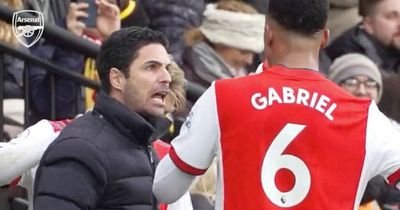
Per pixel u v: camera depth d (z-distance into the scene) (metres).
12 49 17.34
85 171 12.66
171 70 14.60
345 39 21.84
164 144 14.27
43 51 18.34
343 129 11.59
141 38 13.32
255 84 11.67
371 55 21.80
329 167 11.53
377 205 18.14
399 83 20.72
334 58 21.86
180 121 16.83
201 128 11.60
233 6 20.34
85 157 12.69
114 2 20.02
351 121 11.63
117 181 12.85
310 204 11.44
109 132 13.03
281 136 11.52
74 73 17.67
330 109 11.63
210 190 16.78
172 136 16.81
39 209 12.60
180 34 20.50
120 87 13.27
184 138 11.68
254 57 20.64
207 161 11.69
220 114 11.56
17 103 18.58
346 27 21.94
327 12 11.77
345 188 11.52
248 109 11.55
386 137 11.66
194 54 20.28
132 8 20.30
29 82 17.78
